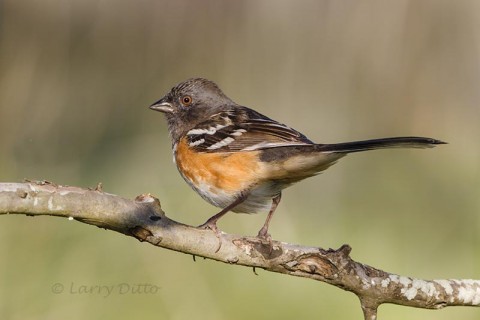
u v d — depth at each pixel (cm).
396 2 1384
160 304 938
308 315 952
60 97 1302
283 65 1394
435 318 940
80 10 1357
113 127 1316
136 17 1391
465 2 1380
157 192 1144
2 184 527
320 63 1398
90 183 1185
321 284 977
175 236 586
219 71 1391
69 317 914
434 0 1384
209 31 1402
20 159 1191
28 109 1256
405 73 1388
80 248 968
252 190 725
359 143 663
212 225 620
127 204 566
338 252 620
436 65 1388
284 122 1369
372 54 1392
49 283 938
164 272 959
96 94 1337
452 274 1098
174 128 837
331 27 1400
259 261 611
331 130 1370
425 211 1211
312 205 1200
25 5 1285
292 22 1399
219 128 736
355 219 1184
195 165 736
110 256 966
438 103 1386
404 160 1317
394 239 1150
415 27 1388
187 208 1105
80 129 1288
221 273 972
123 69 1380
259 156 710
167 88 1377
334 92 1391
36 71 1288
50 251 961
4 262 945
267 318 945
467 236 1176
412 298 629
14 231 964
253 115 778
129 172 1198
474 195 1253
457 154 1339
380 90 1390
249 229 1081
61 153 1234
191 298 943
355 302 966
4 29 1277
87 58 1356
